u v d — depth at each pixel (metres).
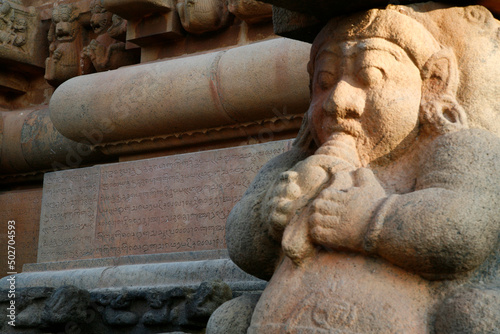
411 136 2.54
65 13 6.65
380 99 2.52
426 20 2.67
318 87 2.74
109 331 4.20
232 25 5.53
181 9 5.55
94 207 5.11
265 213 2.55
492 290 2.14
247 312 2.57
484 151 2.35
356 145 2.57
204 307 3.66
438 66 2.57
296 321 2.22
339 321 2.15
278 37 5.23
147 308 4.09
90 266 4.84
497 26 2.68
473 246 2.18
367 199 2.29
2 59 6.81
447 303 2.16
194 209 4.64
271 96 4.73
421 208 2.19
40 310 4.14
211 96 4.95
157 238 4.75
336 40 2.68
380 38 2.57
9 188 7.15
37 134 6.54
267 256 2.64
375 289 2.19
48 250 5.25
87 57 6.51
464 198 2.21
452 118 2.52
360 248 2.26
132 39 5.80
